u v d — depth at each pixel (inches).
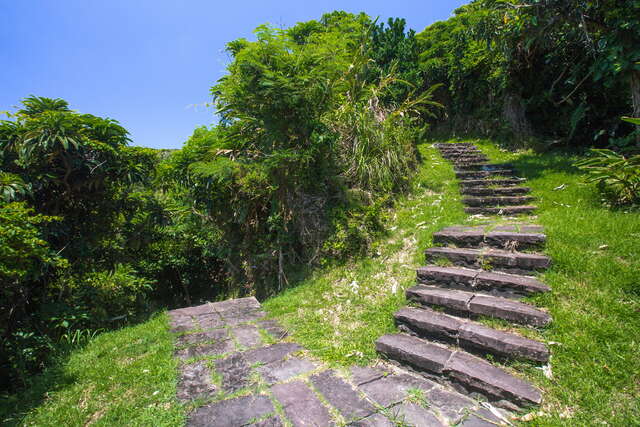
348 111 229.3
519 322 102.3
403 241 178.4
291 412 84.4
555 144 305.6
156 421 83.4
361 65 245.3
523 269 124.5
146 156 232.1
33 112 191.5
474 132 382.9
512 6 222.7
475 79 378.9
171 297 378.0
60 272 193.5
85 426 85.9
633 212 144.9
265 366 107.1
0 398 105.6
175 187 254.5
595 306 99.8
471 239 149.8
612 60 204.1
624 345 85.6
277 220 209.5
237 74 193.5
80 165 195.8
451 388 91.5
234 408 87.3
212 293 362.6
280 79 175.9
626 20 191.8
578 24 217.2
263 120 197.8
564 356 88.4
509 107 343.0
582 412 74.9
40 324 163.9
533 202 191.9
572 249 123.9
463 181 236.2
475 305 111.0
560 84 299.0
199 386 98.3
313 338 124.1
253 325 142.2
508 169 256.4
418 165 272.8
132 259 270.2
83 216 223.3
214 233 254.1
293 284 190.2
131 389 99.0
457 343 103.1
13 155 181.8
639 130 202.1
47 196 201.5
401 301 133.4
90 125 201.3
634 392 76.4
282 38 182.4
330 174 210.2
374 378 97.8
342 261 182.4
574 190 187.3
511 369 91.1
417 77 388.5
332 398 89.0
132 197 240.1
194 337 132.3
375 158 220.5
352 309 140.7
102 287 193.0
